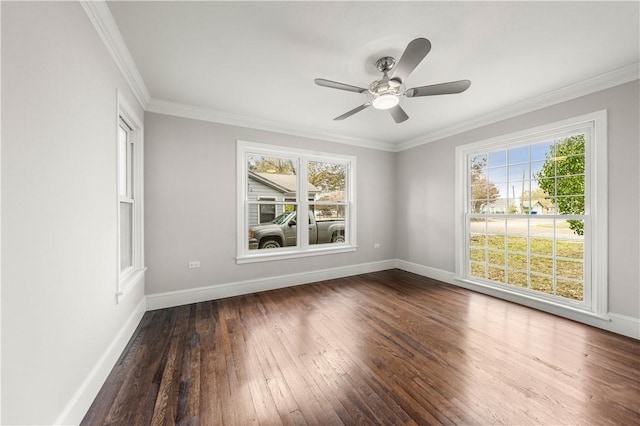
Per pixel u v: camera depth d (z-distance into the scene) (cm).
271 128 359
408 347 207
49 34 113
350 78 238
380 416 137
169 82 244
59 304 119
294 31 176
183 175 301
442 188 397
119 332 196
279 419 135
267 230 369
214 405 146
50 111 113
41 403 106
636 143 218
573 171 264
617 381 164
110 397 152
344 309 287
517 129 302
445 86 188
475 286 350
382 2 151
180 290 301
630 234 223
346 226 439
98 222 160
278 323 252
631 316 222
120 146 238
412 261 451
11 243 91
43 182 108
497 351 200
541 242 289
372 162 457
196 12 157
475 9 155
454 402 147
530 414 138
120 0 147
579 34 177
